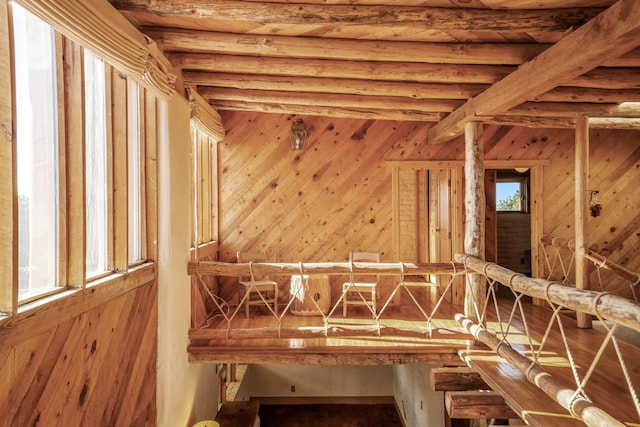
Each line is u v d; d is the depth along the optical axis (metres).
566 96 4.27
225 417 5.55
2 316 1.73
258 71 3.89
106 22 2.39
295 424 7.36
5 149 1.73
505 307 6.02
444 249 6.59
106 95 2.86
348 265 4.04
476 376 3.53
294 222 5.89
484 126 6.01
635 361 3.58
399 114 5.38
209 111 5.05
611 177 6.08
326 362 3.99
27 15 2.03
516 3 2.73
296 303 5.28
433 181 7.43
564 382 3.13
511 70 3.81
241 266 4.07
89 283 2.49
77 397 2.31
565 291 2.44
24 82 2.01
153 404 3.44
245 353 4.02
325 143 5.90
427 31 3.23
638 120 5.42
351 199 5.91
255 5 2.79
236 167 5.88
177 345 3.81
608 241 6.09
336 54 3.46
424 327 4.52
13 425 1.79
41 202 2.16
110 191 2.88
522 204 8.41
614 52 2.46
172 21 3.21
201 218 5.50
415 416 6.45
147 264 3.38
